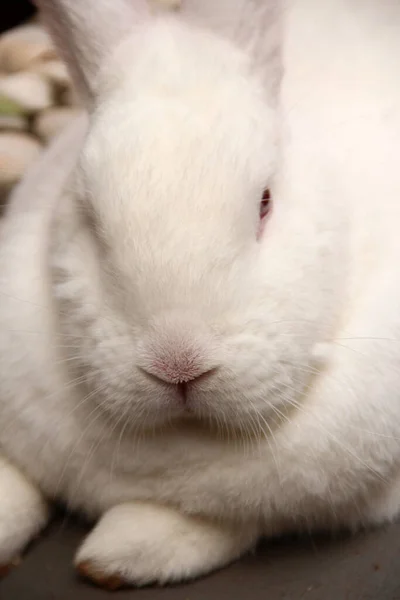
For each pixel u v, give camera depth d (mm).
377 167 468
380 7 544
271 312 398
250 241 400
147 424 418
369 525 477
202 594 449
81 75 452
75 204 419
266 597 446
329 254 423
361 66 504
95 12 434
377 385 436
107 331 399
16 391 458
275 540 476
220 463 433
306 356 415
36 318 453
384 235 454
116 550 448
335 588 449
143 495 456
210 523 458
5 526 463
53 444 456
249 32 433
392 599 443
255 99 414
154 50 418
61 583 456
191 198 387
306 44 506
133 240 389
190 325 386
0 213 614
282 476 434
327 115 478
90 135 410
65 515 492
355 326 438
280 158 420
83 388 435
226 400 398
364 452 438
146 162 391
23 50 794
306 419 430
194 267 386
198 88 406
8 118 721
